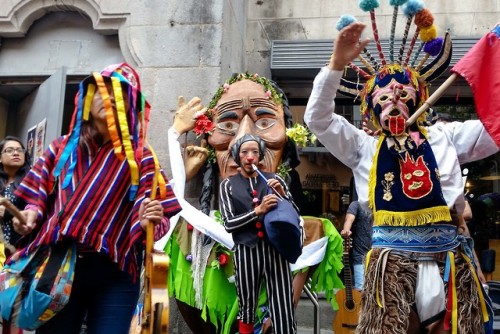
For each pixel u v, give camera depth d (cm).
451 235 271
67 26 586
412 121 271
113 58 572
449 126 292
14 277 243
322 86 272
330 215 689
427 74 293
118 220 246
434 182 267
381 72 291
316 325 436
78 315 252
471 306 258
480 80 269
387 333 254
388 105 279
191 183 495
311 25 662
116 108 253
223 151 480
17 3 572
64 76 525
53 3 569
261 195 344
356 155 296
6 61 586
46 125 532
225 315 418
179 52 534
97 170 249
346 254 549
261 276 341
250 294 335
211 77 524
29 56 585
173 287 430
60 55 581
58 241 239
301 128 470
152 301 224
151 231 240
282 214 316
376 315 260
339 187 695
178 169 463
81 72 572
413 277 263
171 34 539
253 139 357
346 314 545
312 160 704
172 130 483
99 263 247
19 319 238
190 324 444
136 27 546
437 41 294
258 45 667
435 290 261
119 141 252
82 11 569
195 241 428
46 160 258
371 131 302
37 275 235
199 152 485
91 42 579
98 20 559
